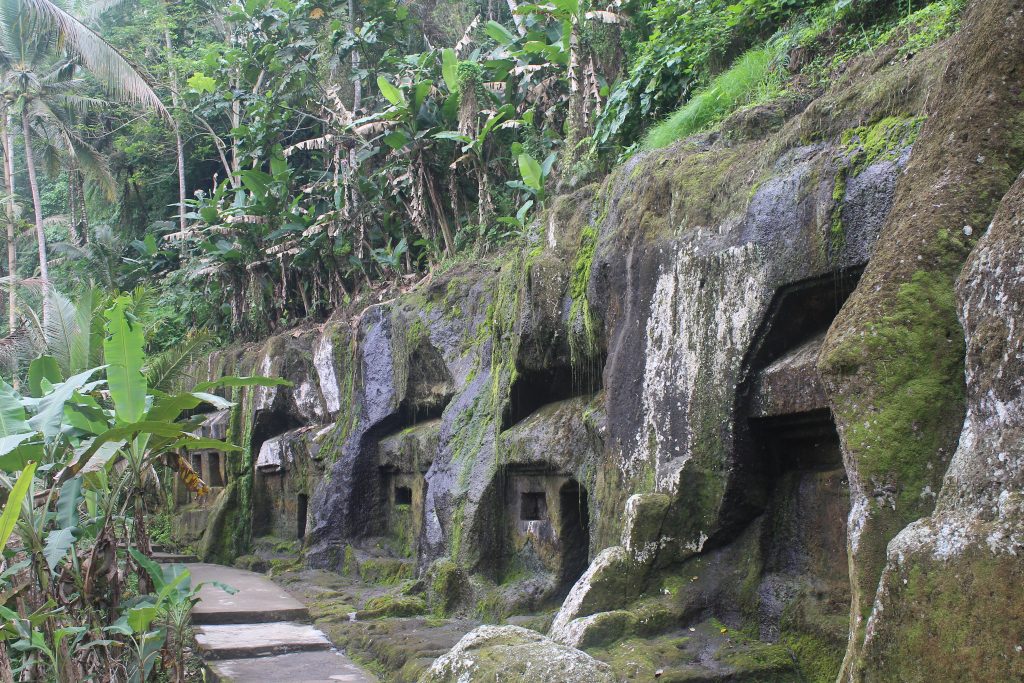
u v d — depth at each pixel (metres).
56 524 6.11
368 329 10.79
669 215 5.47
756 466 4.77
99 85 23.41
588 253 6.46
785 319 4.65
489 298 8.60
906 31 5.05
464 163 11.01
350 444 10.55
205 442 6.31
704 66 7.70
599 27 9.16
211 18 21.30
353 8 13.96
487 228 10.28
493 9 15.70
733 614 4.62
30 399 5.76
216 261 15.48
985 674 2.56
